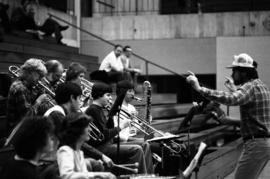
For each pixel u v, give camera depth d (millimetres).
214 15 15852
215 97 4977
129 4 16906
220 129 12961
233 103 5012
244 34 15711
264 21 15594
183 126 6766
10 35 10516
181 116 12977
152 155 6660
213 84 16875
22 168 3107
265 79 15602
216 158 8273
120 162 6027
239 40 15734
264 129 5113
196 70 16016
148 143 6367
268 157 5148
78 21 16281
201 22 15938
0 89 7465
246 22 15688
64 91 5211
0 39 9555
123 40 16297
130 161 5992
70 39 15664
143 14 16875
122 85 7148
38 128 3201
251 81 5242
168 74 16141
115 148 6027
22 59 9586
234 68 5367
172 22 16078
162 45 16125
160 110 11375
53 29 12555
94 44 16453
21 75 5668
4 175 3105
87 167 4801
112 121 6129
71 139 4305
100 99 5977
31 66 5617
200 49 15953
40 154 3238
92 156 5324
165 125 10008
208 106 6738
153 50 16188
